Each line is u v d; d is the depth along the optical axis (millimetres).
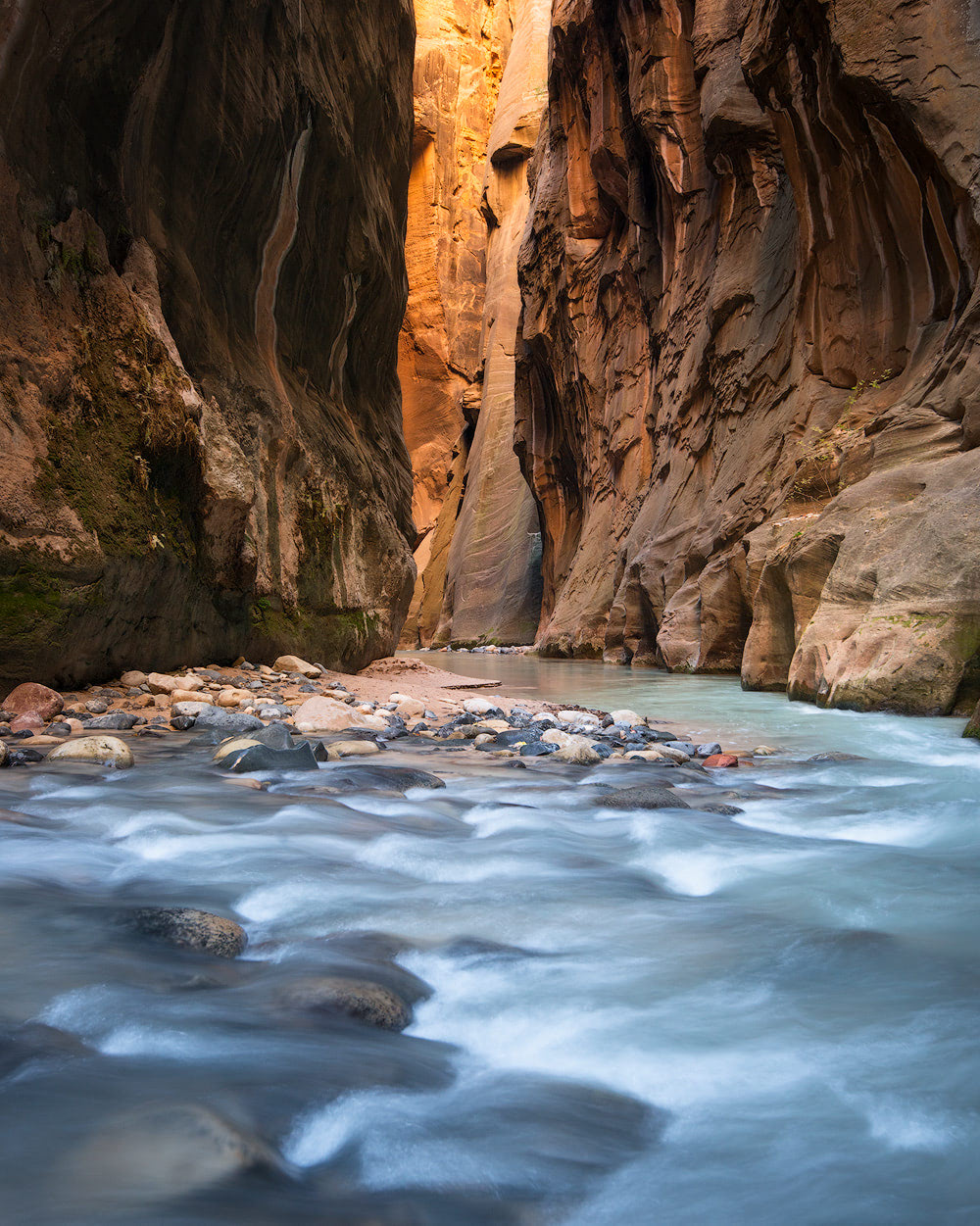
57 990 1830
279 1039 1660
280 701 7133
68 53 6492
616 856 3127
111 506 6484
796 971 2092
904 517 8812
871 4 11664
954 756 5500
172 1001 1811
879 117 11969
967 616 7523
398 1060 1622
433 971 2080
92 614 6281
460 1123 1416
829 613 9031
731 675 14484
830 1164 1323
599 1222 1173
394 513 13141
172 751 5039
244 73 8695
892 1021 1824
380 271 12953
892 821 3674
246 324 9359
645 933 2340
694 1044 1731
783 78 13664
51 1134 1275
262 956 2127
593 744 5598
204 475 7590
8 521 5676
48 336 6242
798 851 3199
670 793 3992
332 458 10641
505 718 7246
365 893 2631
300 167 10094
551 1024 1819
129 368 6855
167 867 2807
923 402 10672
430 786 4309
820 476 12664
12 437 5840
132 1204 1116
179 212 8211
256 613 8672
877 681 7750
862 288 13680
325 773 4438
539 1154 1329
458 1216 1169
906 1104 1501
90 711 5965
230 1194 1157
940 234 11906
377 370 13875
